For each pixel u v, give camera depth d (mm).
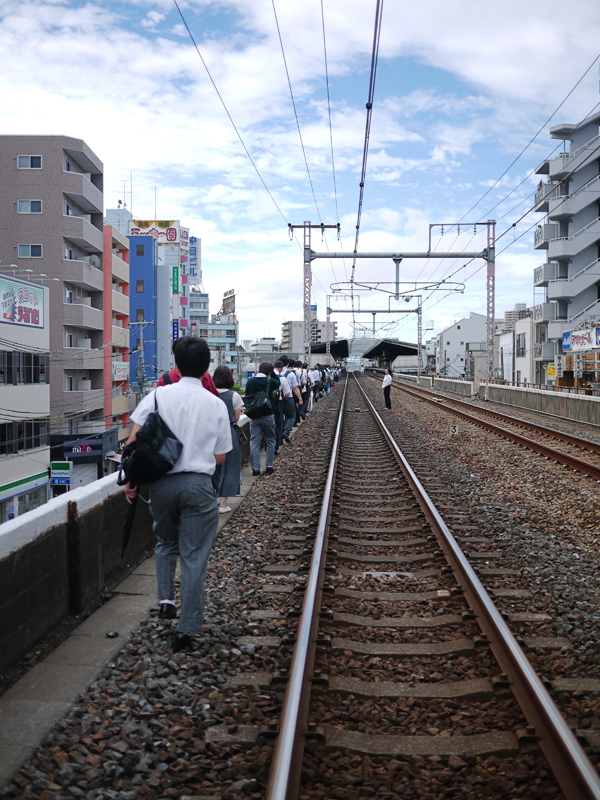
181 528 3852
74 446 34344
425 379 49812
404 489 9070
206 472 3861
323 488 9016
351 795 2568
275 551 6035
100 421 42000
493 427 17234
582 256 40000
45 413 31344
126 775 2662
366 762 2801
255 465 10086
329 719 3119
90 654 3707
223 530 6688
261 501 8148
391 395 39125
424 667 3756
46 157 38750
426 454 13102
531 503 8555
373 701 3342
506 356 54438
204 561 3850
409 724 3135
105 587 4879
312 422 19828
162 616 4000
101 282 43125
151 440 3715
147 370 53875
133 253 55312
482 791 2607
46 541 3977
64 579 4250
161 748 2846
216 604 4586
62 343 39281
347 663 3773
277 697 3285
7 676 3453
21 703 3139
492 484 9914
